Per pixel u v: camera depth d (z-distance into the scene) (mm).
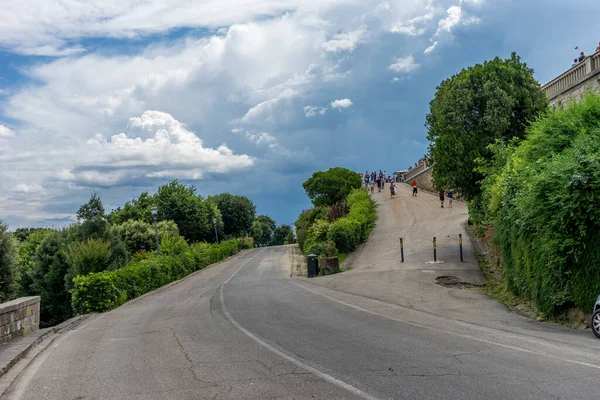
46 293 36438
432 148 25969
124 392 6844
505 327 10797
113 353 9914
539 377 6516
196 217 66750
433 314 12891
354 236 33000
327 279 22984
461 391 6035
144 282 26922
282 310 14625
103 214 35781
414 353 8273
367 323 11633
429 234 32875
